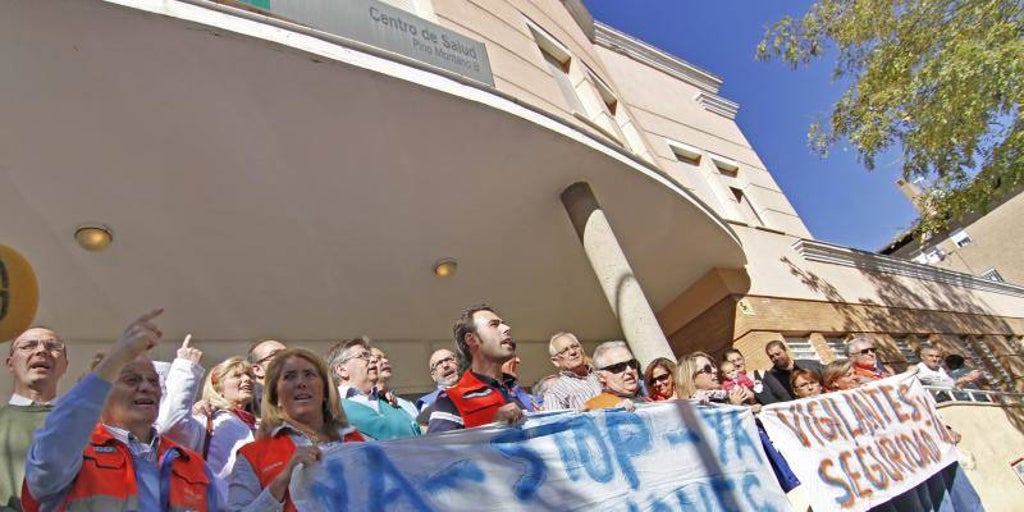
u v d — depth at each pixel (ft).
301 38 13.19
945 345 43.60
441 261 22.29
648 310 20.22
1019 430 31.55
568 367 14.06
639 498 9.51
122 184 14.46
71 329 17.83
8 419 8.14
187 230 16.39
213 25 11.83
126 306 18.04
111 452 7.49
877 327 39.24
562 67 30.94
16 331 8.05
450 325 26.55
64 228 14.90
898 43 30.35
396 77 14.47
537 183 20.53
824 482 12.81
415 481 7.80
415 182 18.10
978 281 55.77
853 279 41.98
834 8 32.19
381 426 11.51
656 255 28.86
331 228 18.52
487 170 18.89
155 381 8.44
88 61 11.63
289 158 15.52
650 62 48.01
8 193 13.56
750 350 30.58
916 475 14.74
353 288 21.76
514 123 17.43
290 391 8.52
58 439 6.37
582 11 42.29
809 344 34.01
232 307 19.97
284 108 14.14
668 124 43.01
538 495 8.63
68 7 10.62
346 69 13.73
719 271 32.50
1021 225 90.43
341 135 15.47
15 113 12.06
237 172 15.33
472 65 18.90
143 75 12.28
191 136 13.97
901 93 28.96
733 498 10.63
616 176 21.71
